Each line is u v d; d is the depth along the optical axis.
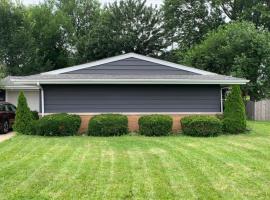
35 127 15.96
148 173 8.28
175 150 11.56
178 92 17.77
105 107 17.42
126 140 14.11
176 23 41.78
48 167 8.98
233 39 26.14
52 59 44.75
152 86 17.62
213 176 8.00
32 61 37.62
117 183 7.44
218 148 11.98
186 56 29.88
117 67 18.23
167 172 8.38
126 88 17.52
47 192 6.88
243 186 7.21
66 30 45.88
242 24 27.66
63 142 13.59
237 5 39.22
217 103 17.97
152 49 42.16
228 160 9.82
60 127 15.61
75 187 7.18
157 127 15.60
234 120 16.30
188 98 17.81
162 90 17.67
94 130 15.61
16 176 8.11
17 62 36.75
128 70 18.27
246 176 8.02
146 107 17.56
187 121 15.75
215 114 17.56
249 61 25.02
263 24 36.72
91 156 10.52
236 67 25.28
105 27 41.00
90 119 16.19
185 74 18.52
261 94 25.86
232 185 7.28
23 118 16.25
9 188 7.17
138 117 17.47
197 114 17.59
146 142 13.50
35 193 6.82
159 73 18.44
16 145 12.91
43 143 13.34
